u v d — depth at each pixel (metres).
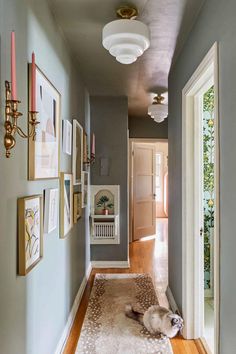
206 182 3.18
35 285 1.56
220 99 1.51
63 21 2.06
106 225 4.18
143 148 6.26
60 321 2.17
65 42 2.37
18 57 1.31
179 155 2.63
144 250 5.24
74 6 1.87
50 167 1.80
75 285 2.84
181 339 2.31
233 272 1.34
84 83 3.52
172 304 2.84
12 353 1.24
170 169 3.13
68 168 2.47
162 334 2.33
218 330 1.53
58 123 2.00
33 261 1.46
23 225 1.31
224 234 1.46
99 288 3.39
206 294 3.20
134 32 1.84
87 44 2.44
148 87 3.71
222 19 1.48
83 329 2.46
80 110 3.20
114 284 3.52
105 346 2.20
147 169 6.36
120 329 2.46
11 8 1.23
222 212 1.49
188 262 2.36
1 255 1.13
